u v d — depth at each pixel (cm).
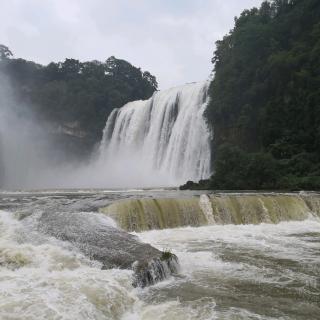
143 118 6650
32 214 1758
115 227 1656
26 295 919
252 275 1209
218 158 3972
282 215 2328
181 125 5669
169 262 1216
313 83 4450
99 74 9662
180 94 5950
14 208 1905
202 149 5272
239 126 4800
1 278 1037
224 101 5066
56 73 9794
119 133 7175
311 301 995
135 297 1002
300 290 1075
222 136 5084
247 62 5400
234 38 6028
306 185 3538
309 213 2427
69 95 8944
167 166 5703
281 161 3984
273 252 1527
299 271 1257
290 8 6062
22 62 9719
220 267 1296
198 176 5212
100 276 1069
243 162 3788
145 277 1095
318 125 4241
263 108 4719
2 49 10575
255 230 2036
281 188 3606
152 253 1241
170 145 5750
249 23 5931
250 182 3688
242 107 5062
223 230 2008
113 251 1266
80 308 876
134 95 9656
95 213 1852
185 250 1541
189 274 1213
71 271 1120
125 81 10081
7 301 881
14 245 1332
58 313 841
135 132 6706
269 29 5559
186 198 2170
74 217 1728
